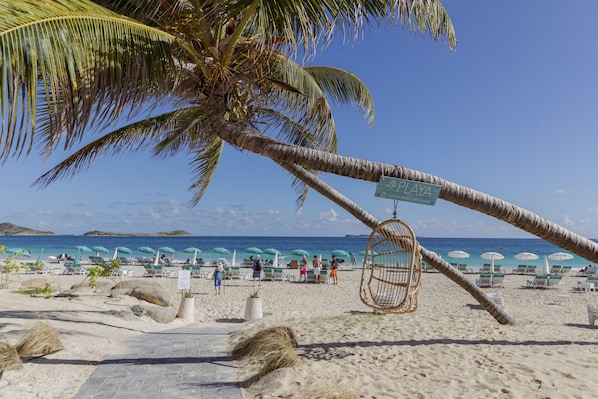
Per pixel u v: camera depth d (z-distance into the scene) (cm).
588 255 556
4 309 812
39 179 728
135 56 384
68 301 1022
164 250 3328
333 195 694
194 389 466
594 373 504
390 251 660
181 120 880
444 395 439
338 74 812
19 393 434
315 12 400
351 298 1558
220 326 951
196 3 444
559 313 1250
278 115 764
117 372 525
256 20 501
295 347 640
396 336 704
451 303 1433
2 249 1271
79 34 333
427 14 435
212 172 1072
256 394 449
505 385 466
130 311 964
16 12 287
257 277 2083
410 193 473
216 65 465
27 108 286
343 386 463
